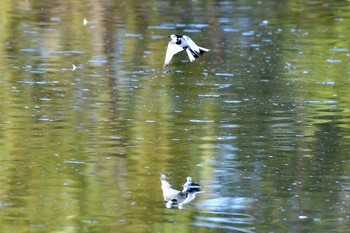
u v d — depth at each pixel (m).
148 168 13.74
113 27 27.44
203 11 30.72
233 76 21.09
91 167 13.74
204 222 11.55
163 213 11.81
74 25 27.67
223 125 16.44
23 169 13.58
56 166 13.77
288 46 25.03
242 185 12.99
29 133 15.64
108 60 22.72
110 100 18.38
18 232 11.05
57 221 11.45
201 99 18.62
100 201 12.21
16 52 23.41
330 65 22.48
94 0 32.50
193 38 26.03
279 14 30.41
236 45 25.12
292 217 11.75
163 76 21.02
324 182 13.17
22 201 12.16
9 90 19.09
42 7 30.84
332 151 14.79
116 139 15.37
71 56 23.09
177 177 13.33
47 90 19.19
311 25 28.48
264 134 15.85
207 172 13.63
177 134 15.77
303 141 15.39
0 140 15.14
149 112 17.39
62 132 15.75
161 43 25.14
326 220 11.62
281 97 18.88
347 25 28.47
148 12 30.30
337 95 19.09
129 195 12.50
